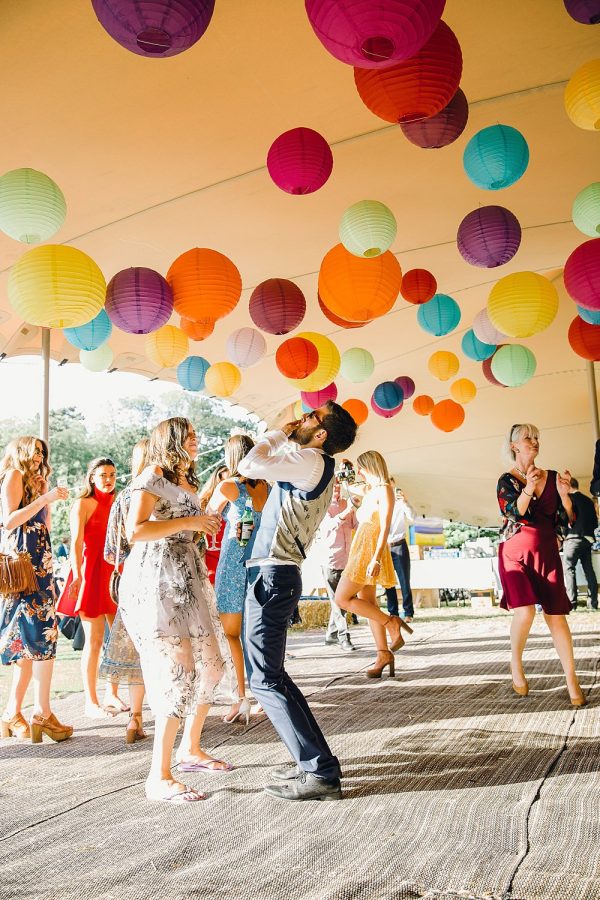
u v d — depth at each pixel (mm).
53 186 3979
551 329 10602
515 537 4477
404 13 2439
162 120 4758
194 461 3311
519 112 5461
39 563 4051
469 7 4301
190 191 5668
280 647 2953
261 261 7105
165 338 6285
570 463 11953
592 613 9469
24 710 4980
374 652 6965
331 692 4965
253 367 9008
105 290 4371
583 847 2229
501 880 2012
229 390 7285
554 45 4738
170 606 2965
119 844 2400
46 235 4035
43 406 6992
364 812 2645
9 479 3975
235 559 4453
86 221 5852
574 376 11023
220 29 4066
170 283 4930
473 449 12070
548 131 5730
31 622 3986
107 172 5242
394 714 4211
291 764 3330
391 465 12523
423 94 3264
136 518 2934
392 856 2225
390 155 5676
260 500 4531
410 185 6180
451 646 6988
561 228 7637
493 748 3430
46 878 2141
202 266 4836
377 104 3369
